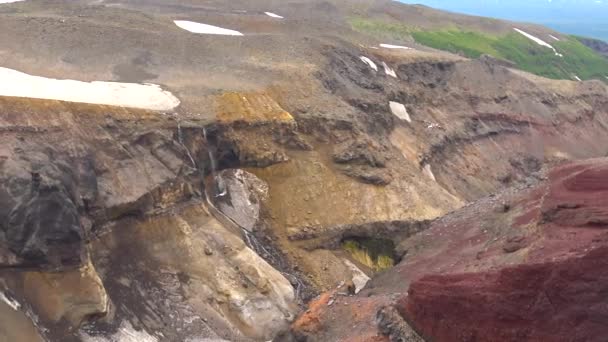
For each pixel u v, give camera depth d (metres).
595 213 23.67
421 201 40.28
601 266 19.25
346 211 37.53
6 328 23.28
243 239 33.91
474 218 34.88
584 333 18.95
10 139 26.84
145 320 27.31
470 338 21.09
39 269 25.30
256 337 29.05
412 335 22.70
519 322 20.12
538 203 30.42
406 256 34.59
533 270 20.11
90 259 27.25
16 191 25.39
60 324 24.83
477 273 22.33
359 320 26.28
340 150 39.91
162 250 30.12
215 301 29.50
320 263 35.16
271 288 31.08
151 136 32.06
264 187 36.94
